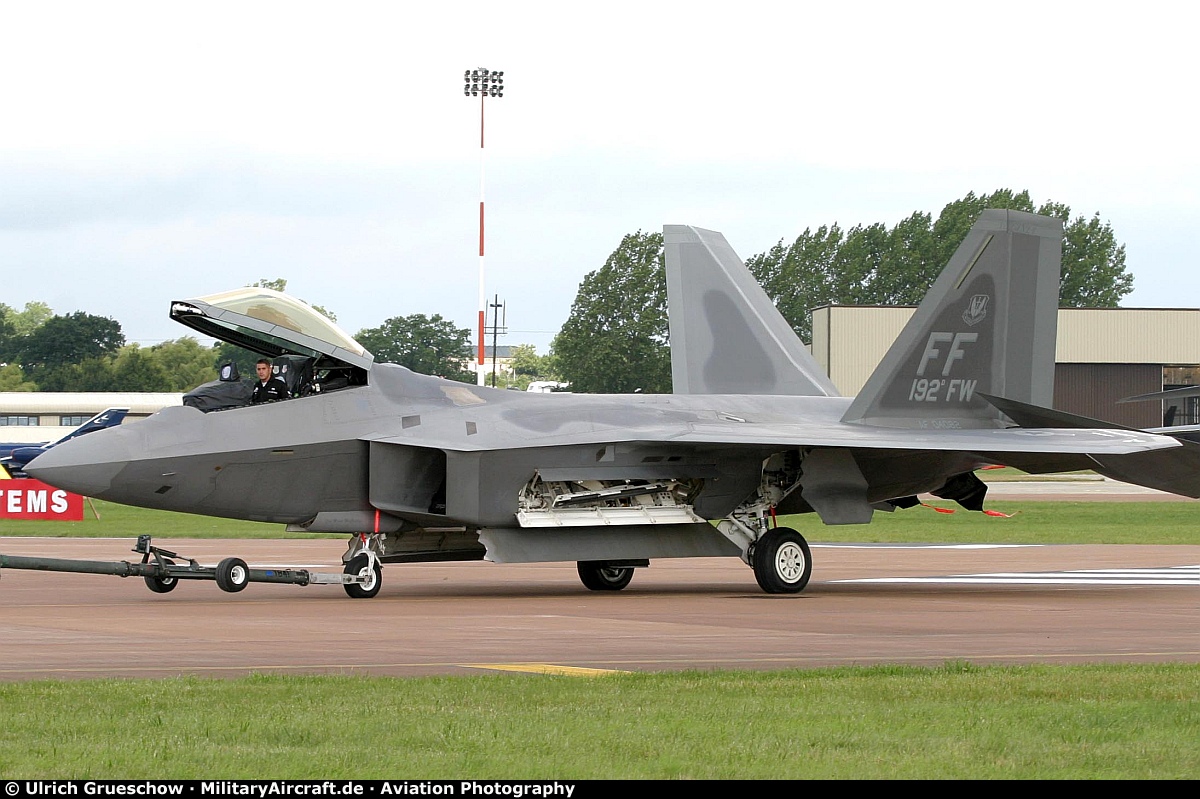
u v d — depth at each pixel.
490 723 23.86
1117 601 52.50
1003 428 63.34
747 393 71.06
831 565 74.88
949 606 50.31
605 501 57.97
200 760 20.92
